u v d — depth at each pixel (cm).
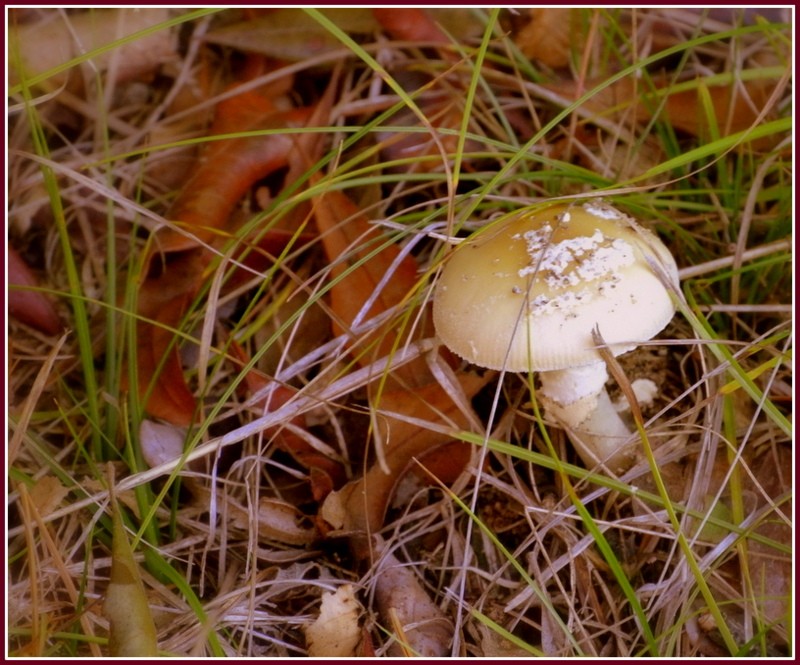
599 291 47
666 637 49
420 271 55
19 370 56
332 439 54
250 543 50
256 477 51
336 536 52
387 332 52
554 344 47
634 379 54
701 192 55
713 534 50
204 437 53
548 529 51
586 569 51
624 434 52
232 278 57
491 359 47
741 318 55
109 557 51
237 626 50
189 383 56
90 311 58
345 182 53
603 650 50
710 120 55
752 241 57
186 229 56
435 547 52
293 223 57
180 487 53
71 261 53
